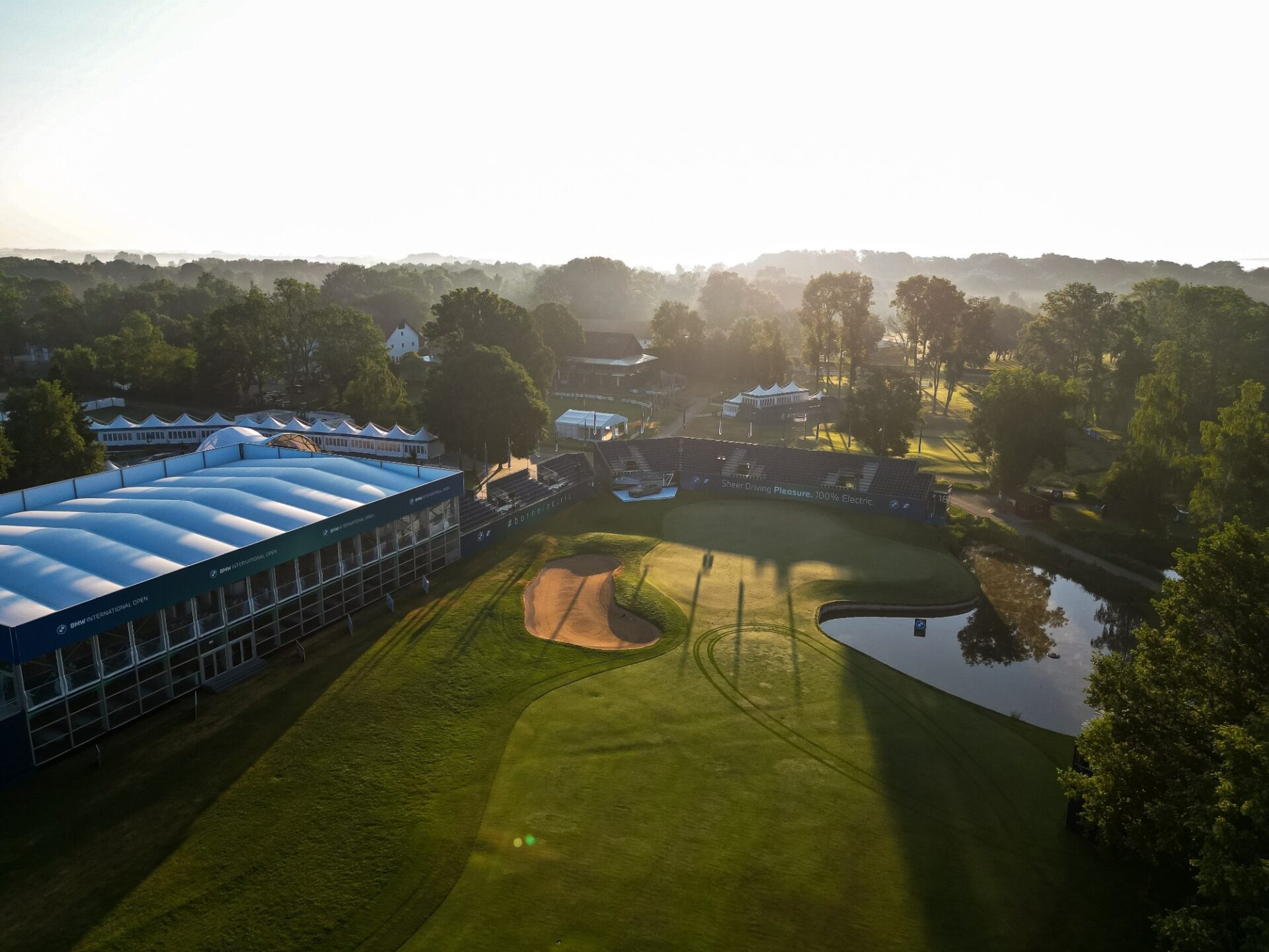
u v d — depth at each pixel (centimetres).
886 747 4294
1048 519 8662
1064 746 4425
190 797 3644
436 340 12625
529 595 6247
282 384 14738
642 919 3039
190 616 4512
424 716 4394
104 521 4941
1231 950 2302
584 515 8394
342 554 5591
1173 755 3048
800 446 11781
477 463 9400
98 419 11838
